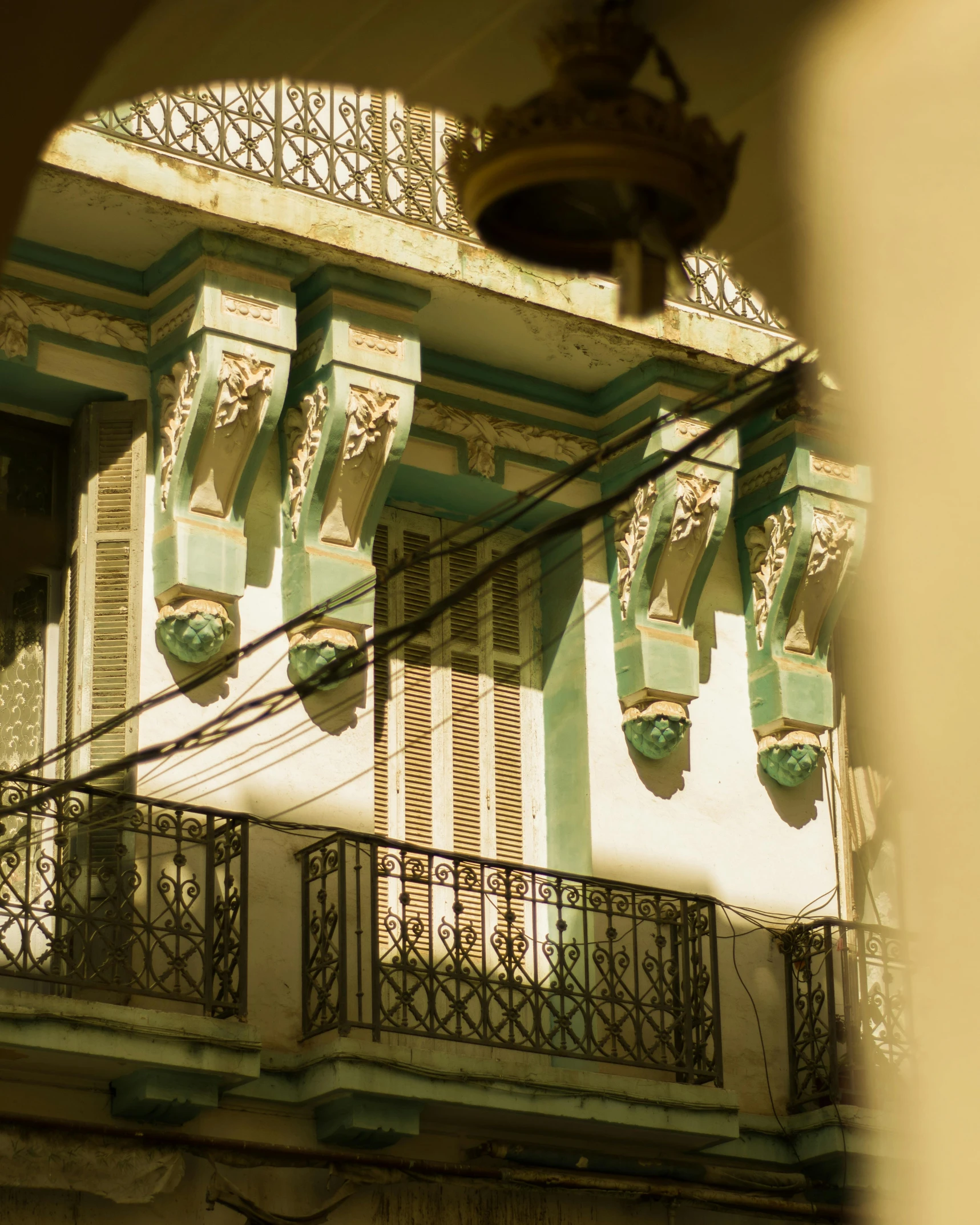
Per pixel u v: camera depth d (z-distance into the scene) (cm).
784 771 2300
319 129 2034
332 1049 1852
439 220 2070
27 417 2039
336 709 2047
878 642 577
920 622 564
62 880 1806
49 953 1877
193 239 1969
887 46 639
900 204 617
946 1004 530
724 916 2225
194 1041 1781
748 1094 2159
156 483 2005
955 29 626
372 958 1897
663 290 901
